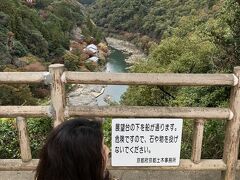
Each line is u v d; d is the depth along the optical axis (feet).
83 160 3.58
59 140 3.63
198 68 39.50
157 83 8.27
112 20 243.40
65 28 188.75
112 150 8.77
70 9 213.25
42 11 189.98
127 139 8.69
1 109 8.69
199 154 9.12
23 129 8.91
